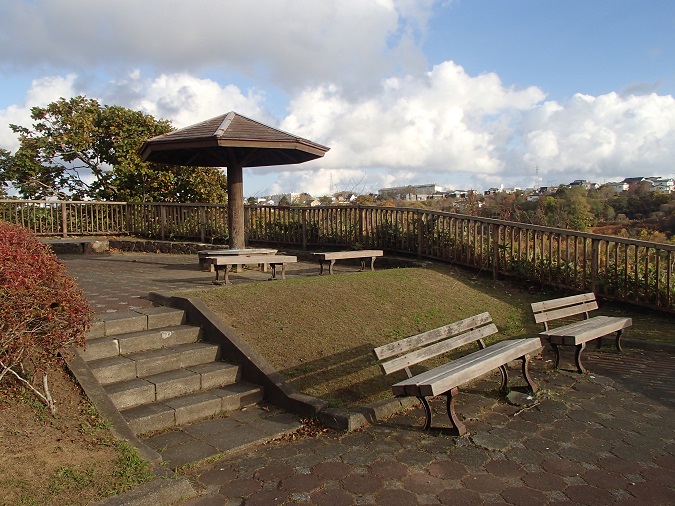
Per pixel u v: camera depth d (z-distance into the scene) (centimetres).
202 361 572
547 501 349
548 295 962
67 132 1914
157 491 336
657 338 750
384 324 693
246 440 442
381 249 1249
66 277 436
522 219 1320
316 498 354
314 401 499
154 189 1894
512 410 512
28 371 439
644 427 471
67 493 319
